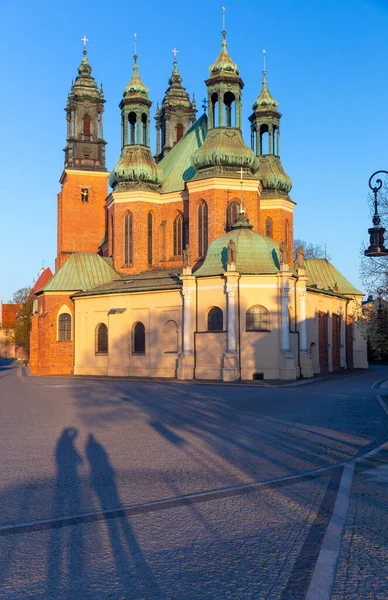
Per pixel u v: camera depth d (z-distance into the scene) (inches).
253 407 1233.4
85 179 3577.8
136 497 497.4
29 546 374.9
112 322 2615.7
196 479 564.4
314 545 370.6
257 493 507.5
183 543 378.6
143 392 1691.7
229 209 2603.3
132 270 2847.0
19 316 5561.0
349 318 3248.0
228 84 2632.9
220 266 2316.7
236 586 309.6
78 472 599.5
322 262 3366.1
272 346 2222.0
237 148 2623.0
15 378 2596.0
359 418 1026.7
